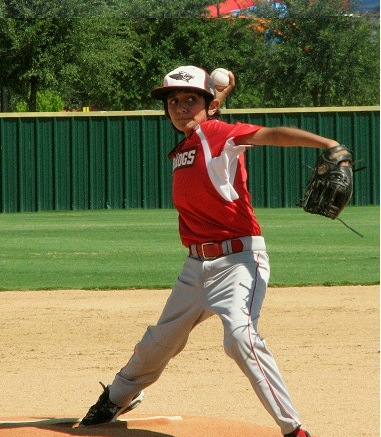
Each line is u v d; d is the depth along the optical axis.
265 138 14.93
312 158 100.25
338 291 40.41
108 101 159.38
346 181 14.25
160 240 62.81
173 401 21.23
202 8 149.75
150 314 34.59
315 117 99.44
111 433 16.14
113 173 99.69
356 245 58.72
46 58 136.25
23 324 32.47
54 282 42.94
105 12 138.75
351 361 25.98
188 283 15.98
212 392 22.28
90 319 33.50
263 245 15.92
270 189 100.25
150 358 16.66
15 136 98.00
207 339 29.86
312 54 153.50
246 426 17.06
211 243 15.60
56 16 133.75
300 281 43.00
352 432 18.19
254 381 14.91
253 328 15.05
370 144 100.69
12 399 21.62
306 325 32.12
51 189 98.88
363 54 152.88
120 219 83.75
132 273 45.94
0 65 136.25
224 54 154.62
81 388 22.89
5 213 96.88
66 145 99.00
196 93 16.14
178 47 156.12
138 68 155.75
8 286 41.75
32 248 57.69
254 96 162.50
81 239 63.78
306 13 151.25
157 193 100.38
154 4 145.88
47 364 25.98
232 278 15.43
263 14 153.75
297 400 21.20
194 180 15.55
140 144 99.81
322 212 14.52
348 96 154.88
